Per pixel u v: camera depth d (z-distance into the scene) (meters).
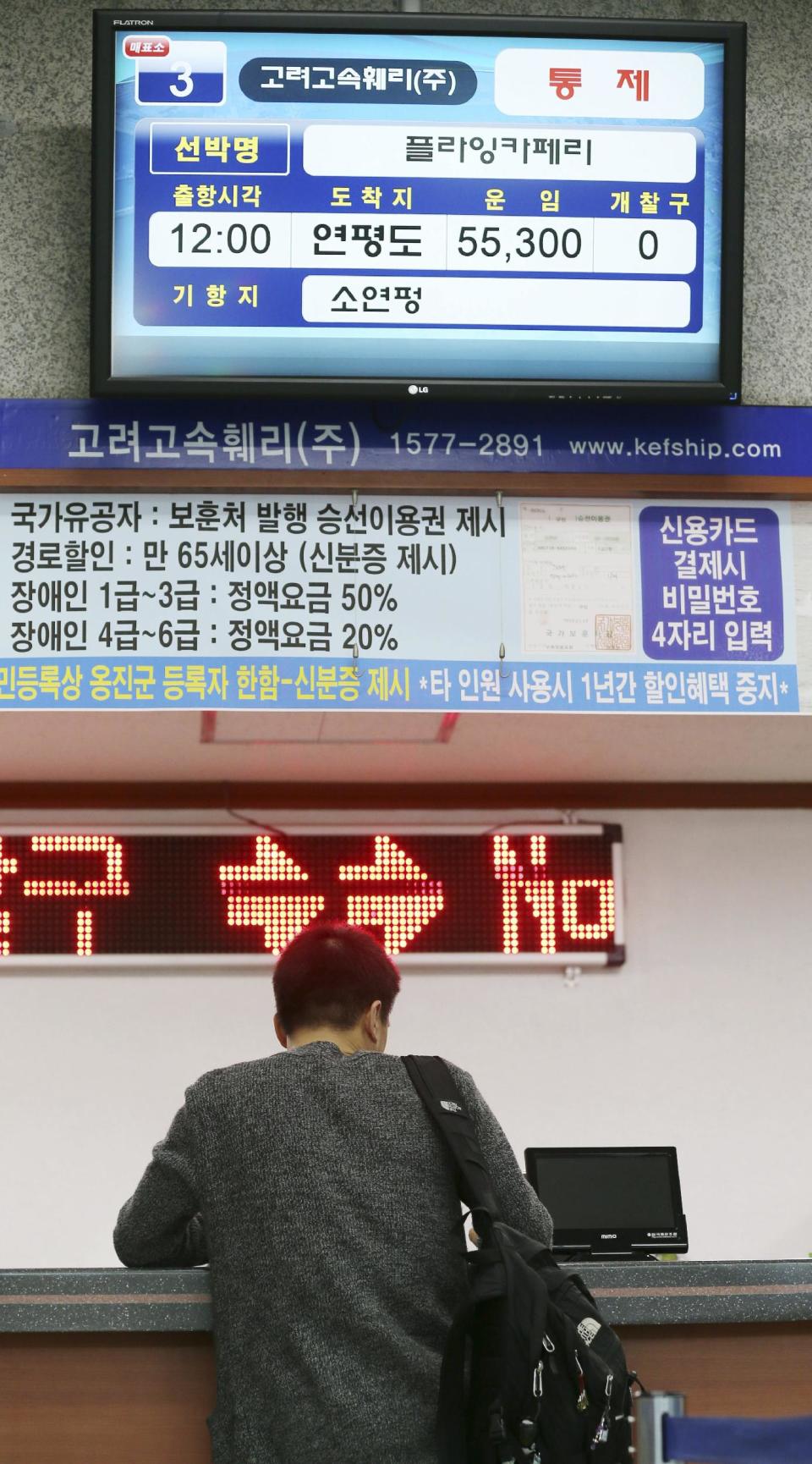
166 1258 2.25
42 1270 2.29
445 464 3.56
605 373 3.47
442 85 3.46
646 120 3.48
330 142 3.44
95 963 4.36
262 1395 1.98
